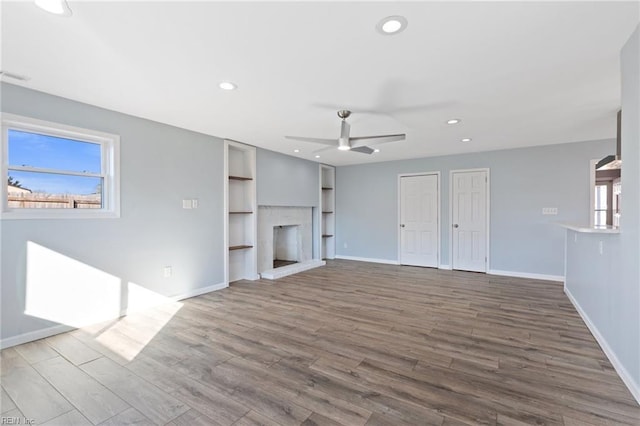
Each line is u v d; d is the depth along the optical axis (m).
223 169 4.70
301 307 3.78
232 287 4.75
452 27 1.88
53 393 2.01
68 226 3.04
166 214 3.92
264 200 5.48
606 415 1.77
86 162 3.26
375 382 2.13
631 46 1.96
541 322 3.24
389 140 3.32
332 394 1.99
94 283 3.23
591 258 3.00
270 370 2.29
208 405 1.88
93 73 2.49
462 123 3.87
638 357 1.88
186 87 2.77
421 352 2.57
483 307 3.75
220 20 1.81
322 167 7.24
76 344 2.74
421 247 6.44
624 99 2.09
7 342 2.67
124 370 2.29
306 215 6.74
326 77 2.57
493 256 5.67
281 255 6.83
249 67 2.40
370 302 3.97
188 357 2.49
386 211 6.86
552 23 1.84
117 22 1.82
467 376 2.20
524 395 1.97
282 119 3.71
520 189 5.41
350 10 1.72
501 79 2.61
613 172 7.24
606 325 2.52
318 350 2.62
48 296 2.91
